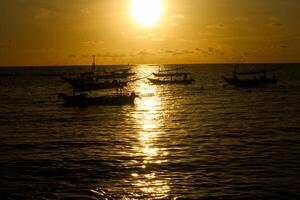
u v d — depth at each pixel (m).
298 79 179.25
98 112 72.12
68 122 59.75
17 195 26.00
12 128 54.22
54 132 50.34
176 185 27.47
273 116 62.94
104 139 44.91
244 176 29.22
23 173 30.83
